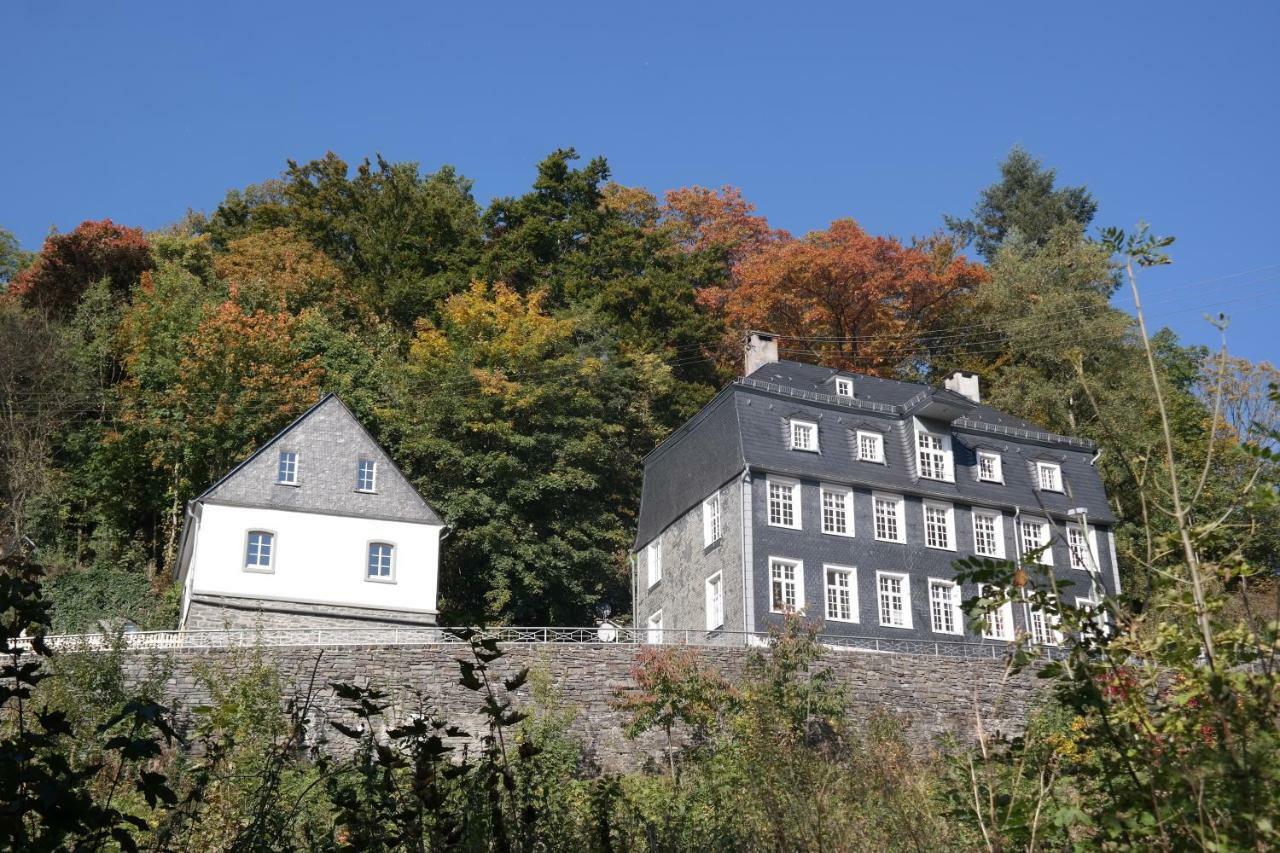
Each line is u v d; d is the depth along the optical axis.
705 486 44.28
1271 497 6.08
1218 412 6.46
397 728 8.62
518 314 58.19
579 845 10.37
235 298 57.62
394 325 64.62
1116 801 6.56
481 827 9.02
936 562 43.28
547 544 49.25
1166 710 6.44
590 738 28.98
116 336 58.41
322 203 71.44
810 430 43.75
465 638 8.32
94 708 22.58
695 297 65.69
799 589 41.09
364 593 41.47
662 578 46.06
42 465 50.75
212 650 28.30
